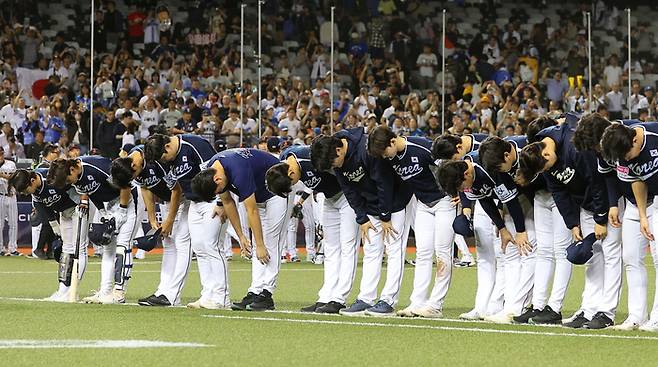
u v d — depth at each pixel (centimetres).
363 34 5116
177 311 2027
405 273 3128
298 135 4022
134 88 4544
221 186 1978
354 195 1978
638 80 4869
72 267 2266
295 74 4950
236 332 1689
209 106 4406
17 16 5050
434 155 1906
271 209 2069
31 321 1841
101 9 4944
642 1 5350
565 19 5584
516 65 5194
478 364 1370
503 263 1930
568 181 1752
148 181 2128
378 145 1889
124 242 2233
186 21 5172
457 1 5538
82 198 2228
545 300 1867
